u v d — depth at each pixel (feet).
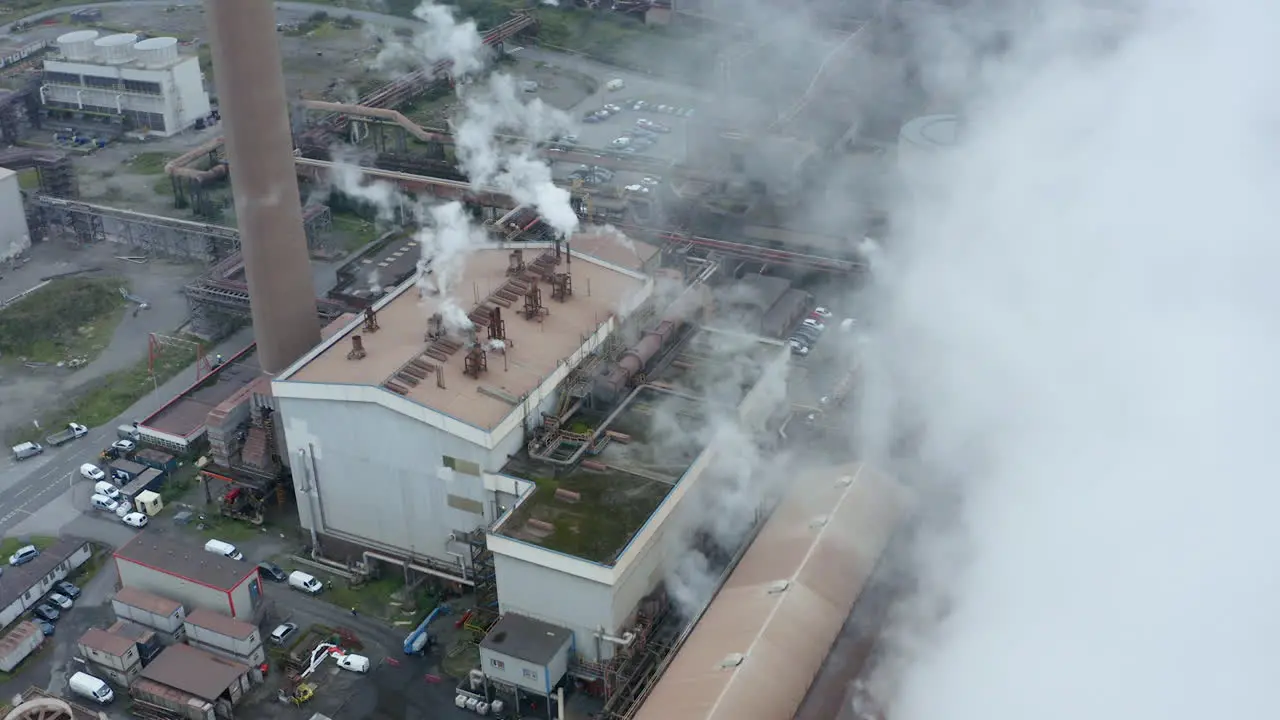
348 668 238.68
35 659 243.60
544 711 227.81
